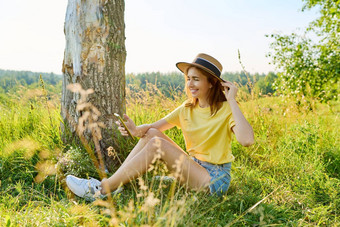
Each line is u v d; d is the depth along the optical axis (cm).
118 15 333
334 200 274
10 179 289
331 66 894
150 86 463
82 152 315
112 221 183
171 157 249
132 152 279
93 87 324
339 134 465
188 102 286
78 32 320
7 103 493
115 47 331
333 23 867
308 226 237
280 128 492
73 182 260
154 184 256
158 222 175
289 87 917
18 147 332
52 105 394
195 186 254
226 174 261
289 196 286
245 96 527
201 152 273
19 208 240
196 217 204
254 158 389
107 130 327
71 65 329
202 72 262
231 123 251
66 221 204
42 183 290
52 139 339
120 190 251
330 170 358
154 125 299
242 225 226
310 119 517
